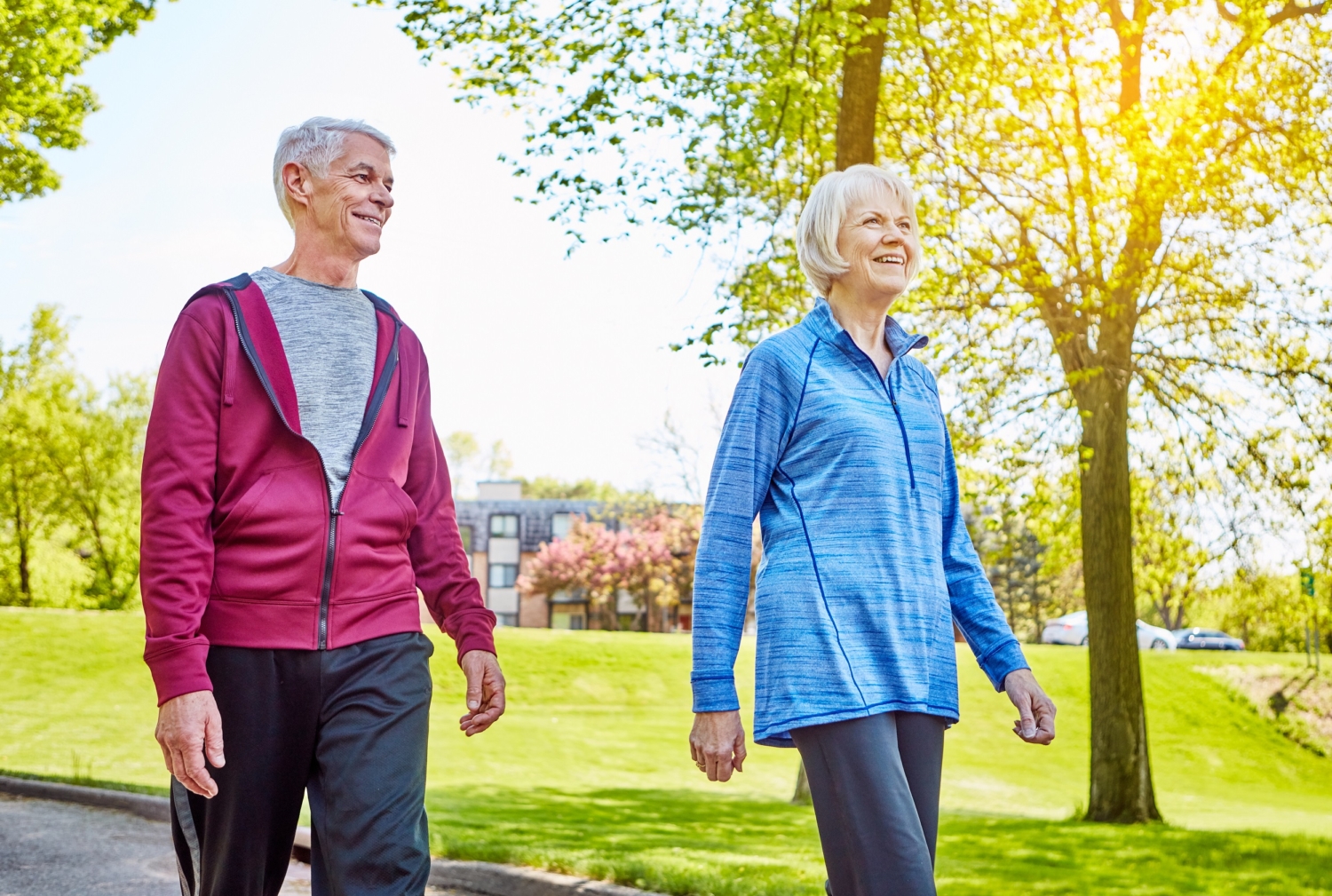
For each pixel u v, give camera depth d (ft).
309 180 8.30
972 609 8.54
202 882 7.57
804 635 7.45
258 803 7.42
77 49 36.17
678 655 109.29
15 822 26.43
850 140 34.58
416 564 8.77
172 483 7.29
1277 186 39.78
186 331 7.58
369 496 7.88
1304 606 51.49
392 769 7.41
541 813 34.12
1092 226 35.86
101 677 79.15
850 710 7.23
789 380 7.97
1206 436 47.03
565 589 213.46
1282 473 45.78
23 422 129.29
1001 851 30.45
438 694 91.35
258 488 7.52
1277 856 31.60
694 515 201.46
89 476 132.46
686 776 67.87
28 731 61.11
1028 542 52.42
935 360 40.52
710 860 21.33
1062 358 42.83
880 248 8.25
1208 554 47.83
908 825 7.03
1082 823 41.06
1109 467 44.75
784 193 37.78
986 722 87.76
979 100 36.65
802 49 32.19
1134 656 45.14
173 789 7.64
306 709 7.43
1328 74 38.45
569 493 335.06
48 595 137.59
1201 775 81.97
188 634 7.11
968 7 35.27
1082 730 87.86
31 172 38.81
